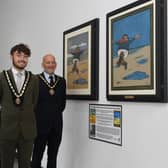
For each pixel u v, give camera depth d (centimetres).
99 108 277
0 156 268
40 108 298
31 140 266
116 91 248
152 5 210
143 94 217
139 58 222
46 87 300
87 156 295
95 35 279
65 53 337
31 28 439
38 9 415
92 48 282
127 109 239
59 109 308
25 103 260
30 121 264
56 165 333
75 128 319
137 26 225
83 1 305
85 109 301
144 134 219
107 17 262
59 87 307
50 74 307
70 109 331
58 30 359
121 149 245
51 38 378
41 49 407
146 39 215
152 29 209
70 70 327
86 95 293
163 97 199
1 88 256
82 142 305
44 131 298
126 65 237
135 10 227
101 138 272
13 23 511
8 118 255
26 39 458
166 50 201
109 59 258
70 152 328
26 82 263
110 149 260
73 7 325
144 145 219
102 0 273
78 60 310
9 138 256
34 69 429
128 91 234
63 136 346
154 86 206
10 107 255
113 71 253
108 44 260
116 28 250
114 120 255
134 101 228
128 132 237
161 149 202
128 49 235
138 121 226
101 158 272
